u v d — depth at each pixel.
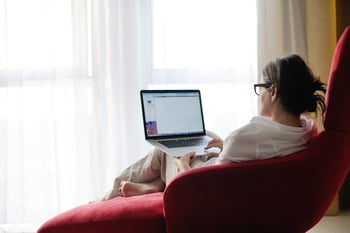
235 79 2.55
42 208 2.51
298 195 1.14
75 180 2.49
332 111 1.14
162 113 1.91
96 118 2.47
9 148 2.48
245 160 1.19
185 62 2.54
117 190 1.80
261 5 2.52
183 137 1.92
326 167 1.14
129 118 2.52
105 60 2.49
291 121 1.27
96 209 1.35
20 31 2.46
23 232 2.49
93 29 2.45
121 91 2.53
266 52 2.52
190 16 2.53
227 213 1.15
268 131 1.22
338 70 1.12
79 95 2.46
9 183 2.49
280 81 1.25
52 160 2.49
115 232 1.26
